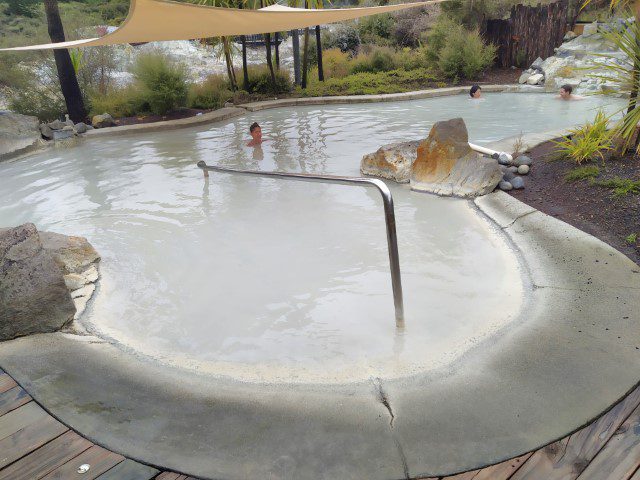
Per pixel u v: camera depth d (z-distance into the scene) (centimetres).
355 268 379
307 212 504
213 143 838
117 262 415
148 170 695
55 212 547
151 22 493
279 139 836
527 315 287
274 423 207
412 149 595
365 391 228
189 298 351
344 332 295
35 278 297
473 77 1298
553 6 1266
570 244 361
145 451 196
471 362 247
